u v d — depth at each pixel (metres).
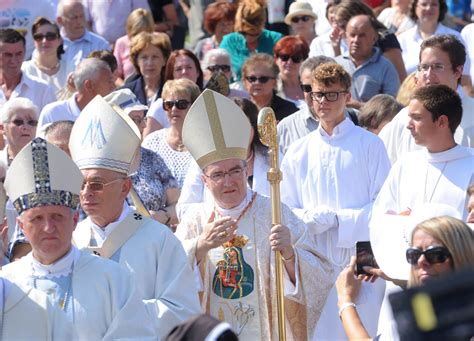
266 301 15.60
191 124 15.46
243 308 15.62
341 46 29.86
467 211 16.50
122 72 32.19
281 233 15.27
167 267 14.07
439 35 20.72
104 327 12.64
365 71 26.94
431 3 30.14
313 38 33.50
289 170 19.22
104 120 14.38
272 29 34.31
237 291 15.63
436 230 10.81
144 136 24.77
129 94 22.31
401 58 28.75
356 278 14.70
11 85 28.66
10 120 21.84
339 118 19.05
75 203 12.77
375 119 21.92
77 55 32.06
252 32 31.03
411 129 17.23
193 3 37.09
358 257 14.49
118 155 14.23
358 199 18.86
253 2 31.20
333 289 16.31
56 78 31.39
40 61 31.28
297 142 19.44
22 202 12.51
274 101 25.09
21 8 34.00
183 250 14.29
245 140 15.66
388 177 17.67
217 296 15.73
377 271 14.31
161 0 36.25
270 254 15.73
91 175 14.12
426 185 17.16
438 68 20.11
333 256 18.62
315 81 18.97
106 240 14.12
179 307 13.70
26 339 11.84
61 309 12.16
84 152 14.29
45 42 31.00
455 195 16.91
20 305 11.92
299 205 19.20
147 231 14.27
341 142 19.02
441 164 17.16
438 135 17.02
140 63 27.28
